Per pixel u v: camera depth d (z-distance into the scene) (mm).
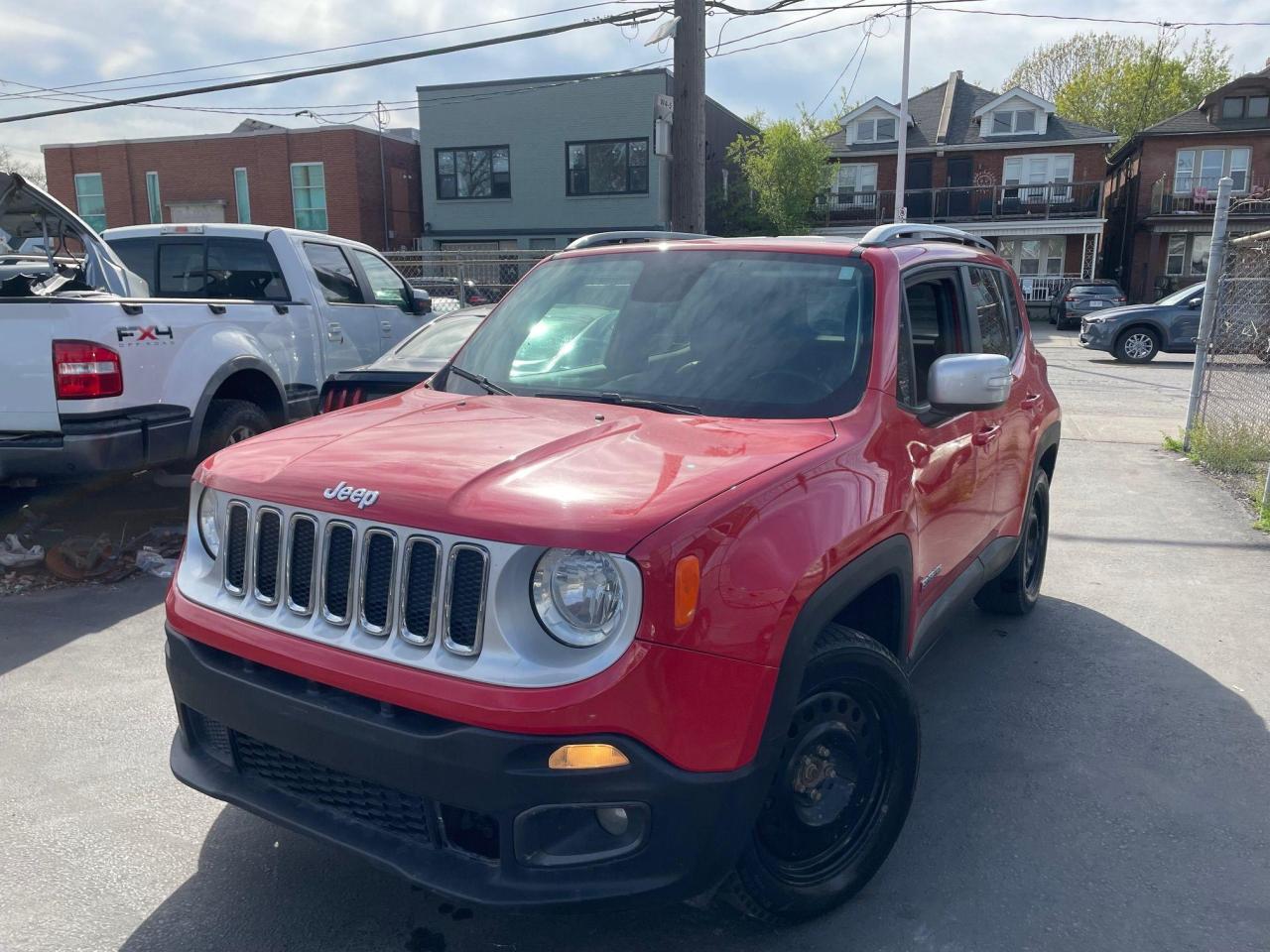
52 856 3139
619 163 31984
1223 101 37250
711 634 2266
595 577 2201
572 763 2176
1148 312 20234
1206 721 4180
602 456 2605
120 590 5738
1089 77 54594
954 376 3059
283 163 33344
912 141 39938
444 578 2264
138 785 3584
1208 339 9969
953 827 3371
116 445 5672
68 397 5453
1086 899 2986
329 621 2449
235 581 2703
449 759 2207
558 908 2227
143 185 34969
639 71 30969
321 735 2391
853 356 3195
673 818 2248
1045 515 5457
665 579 2197
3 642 4938
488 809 2201
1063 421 12109
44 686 4418
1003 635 5156
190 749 2830
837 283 3424
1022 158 38906
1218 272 9812
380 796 2426
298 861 3135
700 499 2354
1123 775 3730
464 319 7156
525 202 33094
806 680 2576
